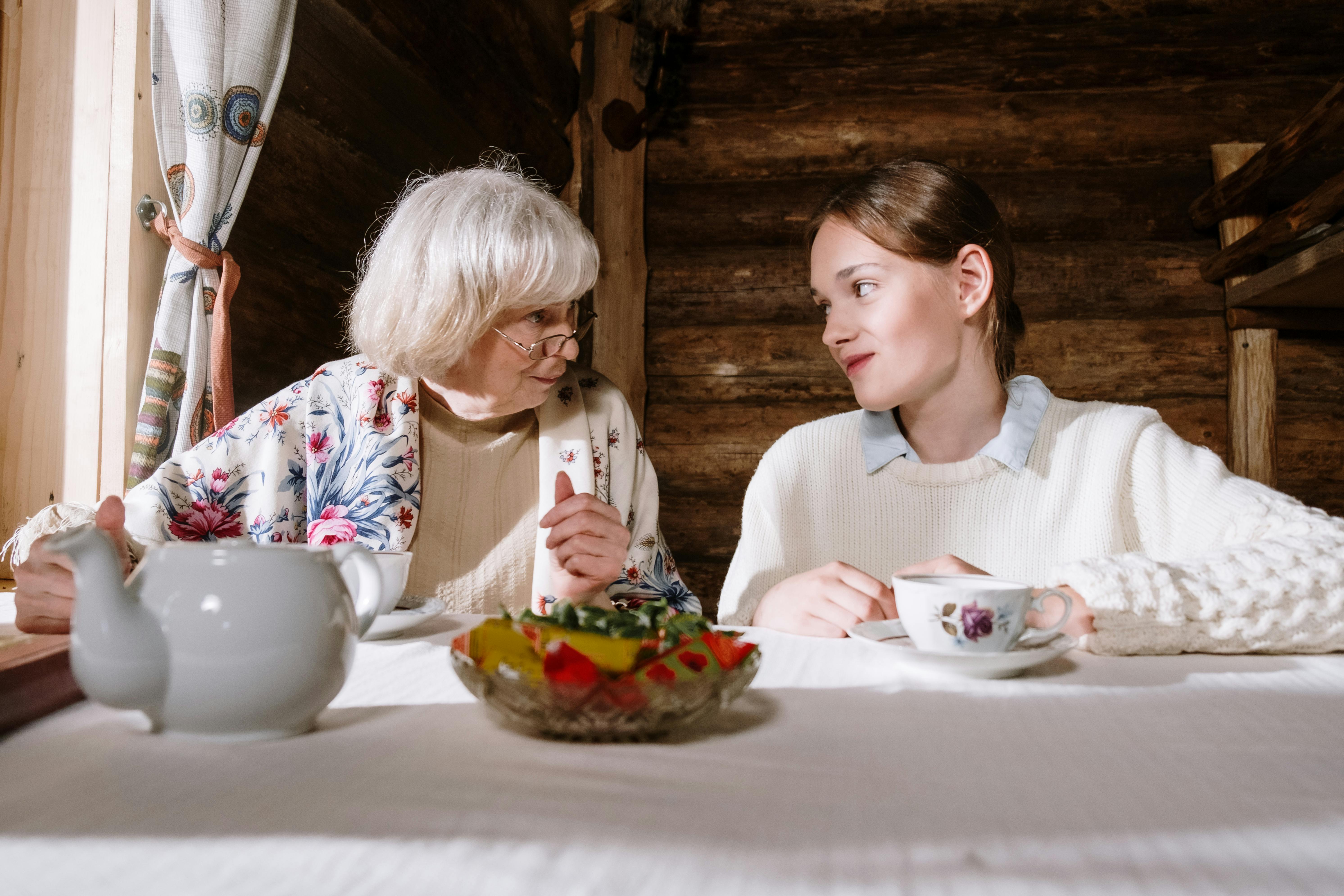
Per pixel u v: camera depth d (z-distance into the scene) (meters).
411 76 2.49
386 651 0.70
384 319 1.02
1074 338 3.34
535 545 1.18
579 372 1.25
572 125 3.60
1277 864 0.31
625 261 3.56
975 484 1.17
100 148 1.62
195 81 1.58
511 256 0.97
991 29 3.52
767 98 3.62
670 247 3.67
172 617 0.44
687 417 3.56
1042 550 1.15
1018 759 0.44
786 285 3.56
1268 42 3.36
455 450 1.16
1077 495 1.15
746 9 3.61
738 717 0.52
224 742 0.45
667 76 3.59
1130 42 3.44
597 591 0.94
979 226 1.09
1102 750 0.45
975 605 0.63
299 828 0.33
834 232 1.10
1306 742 0.47
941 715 0.53
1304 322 3.19
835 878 0.29
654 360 3.61
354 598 0.71
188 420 1.58
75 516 0.95
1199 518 1.04
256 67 1.67
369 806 0.36
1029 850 0.32
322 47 2.05
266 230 1.92
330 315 2.18
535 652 0.47
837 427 1.28
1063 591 0.77
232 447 1.08
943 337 1.09
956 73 3.52
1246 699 0.57
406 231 1.02
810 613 0.84
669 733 0.47
